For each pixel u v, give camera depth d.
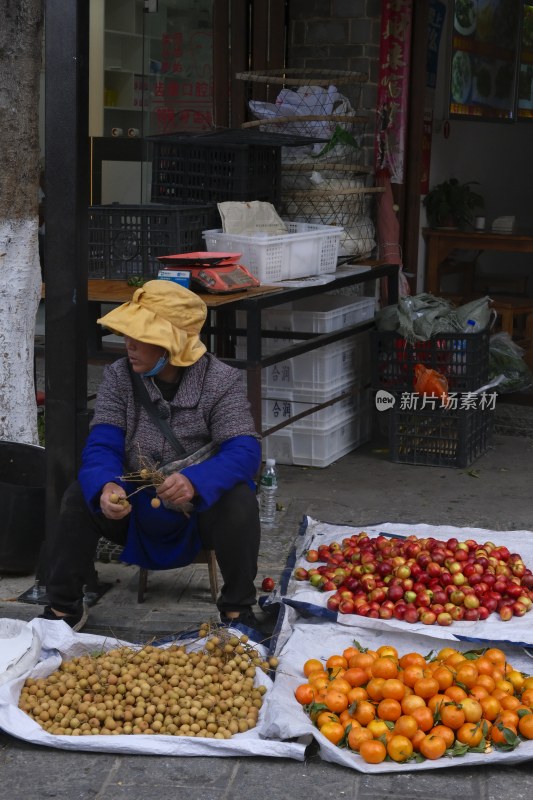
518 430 6.99
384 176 7.16
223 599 3.77
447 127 9.17
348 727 3.09
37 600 4.16
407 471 6.13
